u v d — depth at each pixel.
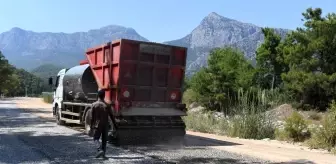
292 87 35.97
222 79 38.75
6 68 67.81
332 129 13.98
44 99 68.50
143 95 13.68
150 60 13.80
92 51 15.45
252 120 17.05
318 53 36.88
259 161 10.65
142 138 13.73
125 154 11.28
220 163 10.23
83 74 16.47
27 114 29.91
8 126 19.17
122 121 12.92
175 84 14.30
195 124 19.89
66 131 16.86
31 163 9.70
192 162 10.23
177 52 14.30
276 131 16.70
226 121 19.02
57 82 20.89
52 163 9.72
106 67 14.27
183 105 14.25
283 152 12.50
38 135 15.37
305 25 38.06
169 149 12.47
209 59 43.16
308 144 14.42
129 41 13.39
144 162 10.06
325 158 11.44
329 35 36.09
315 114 31.78
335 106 16.17
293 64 37.16
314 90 35.22
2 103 59.41
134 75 13.53
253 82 44.56
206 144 13.93
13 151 11.43
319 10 37.97
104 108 10.71
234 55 44.44
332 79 34.16
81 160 10.19
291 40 44.56
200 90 39.78
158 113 13.62
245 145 13.98
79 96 16.95
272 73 50.19
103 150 10.53
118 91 13.23
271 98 19.48
